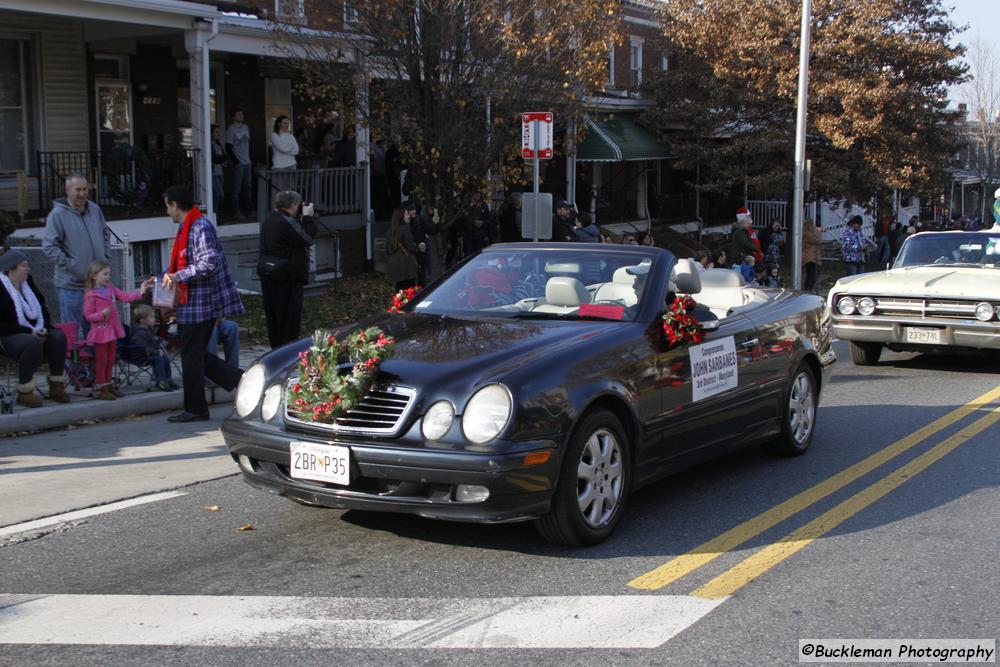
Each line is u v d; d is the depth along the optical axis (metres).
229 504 6.30
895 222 30.89
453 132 16.05
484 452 4.81
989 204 59.53
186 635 4.28
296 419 5.29
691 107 27.59
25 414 8.31
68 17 14.30
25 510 6.14
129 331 9.55
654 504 6.34
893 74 26.59
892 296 11.45
